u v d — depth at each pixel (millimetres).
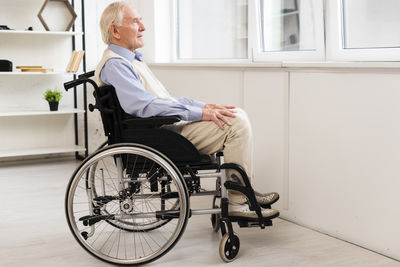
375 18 2426
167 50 4129
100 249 2359
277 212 2268
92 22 4699
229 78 3152
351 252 2305
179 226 2127
